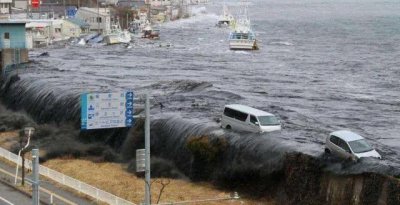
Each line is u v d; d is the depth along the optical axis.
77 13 185.38
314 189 39.41
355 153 40.03
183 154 48.94
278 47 156.75
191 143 47.12
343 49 151.00
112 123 31.25
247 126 48.44
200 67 108.81
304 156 40.84
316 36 191.38
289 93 80.06
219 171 45.56
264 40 177.50
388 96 80.56
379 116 65.88
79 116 61.09
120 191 43.56
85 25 175.50
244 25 184.00
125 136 54.12
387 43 166.38
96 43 154.62
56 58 113.81
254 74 100.44
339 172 38.38
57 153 53.47
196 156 46.97
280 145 44.00
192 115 56.22
